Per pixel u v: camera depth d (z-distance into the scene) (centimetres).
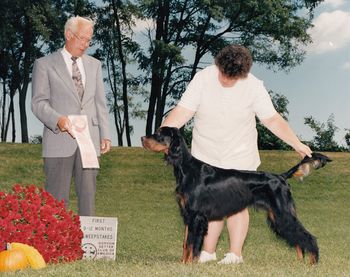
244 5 3114
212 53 3419
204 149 688
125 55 3547
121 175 2097
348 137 2988
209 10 3097
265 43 3397
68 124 666
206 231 649
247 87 677
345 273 563
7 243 570
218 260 731
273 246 928
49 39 3266
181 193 652
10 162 2150
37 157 2216
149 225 1245
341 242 1036
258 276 518
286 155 2262
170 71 3353
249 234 1112
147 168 2161
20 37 3425
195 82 688
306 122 3045
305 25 3266
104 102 718
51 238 604
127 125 3575
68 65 690
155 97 3388
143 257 777
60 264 569
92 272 520
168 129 653
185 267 545
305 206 1739
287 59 3334
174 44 3312
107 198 1828
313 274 546
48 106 677
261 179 675
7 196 611
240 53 651
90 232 662
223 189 657
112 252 664
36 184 1992
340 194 1934
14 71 3503
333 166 2172
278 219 677
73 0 3247
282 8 3148
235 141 683
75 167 700
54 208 621
